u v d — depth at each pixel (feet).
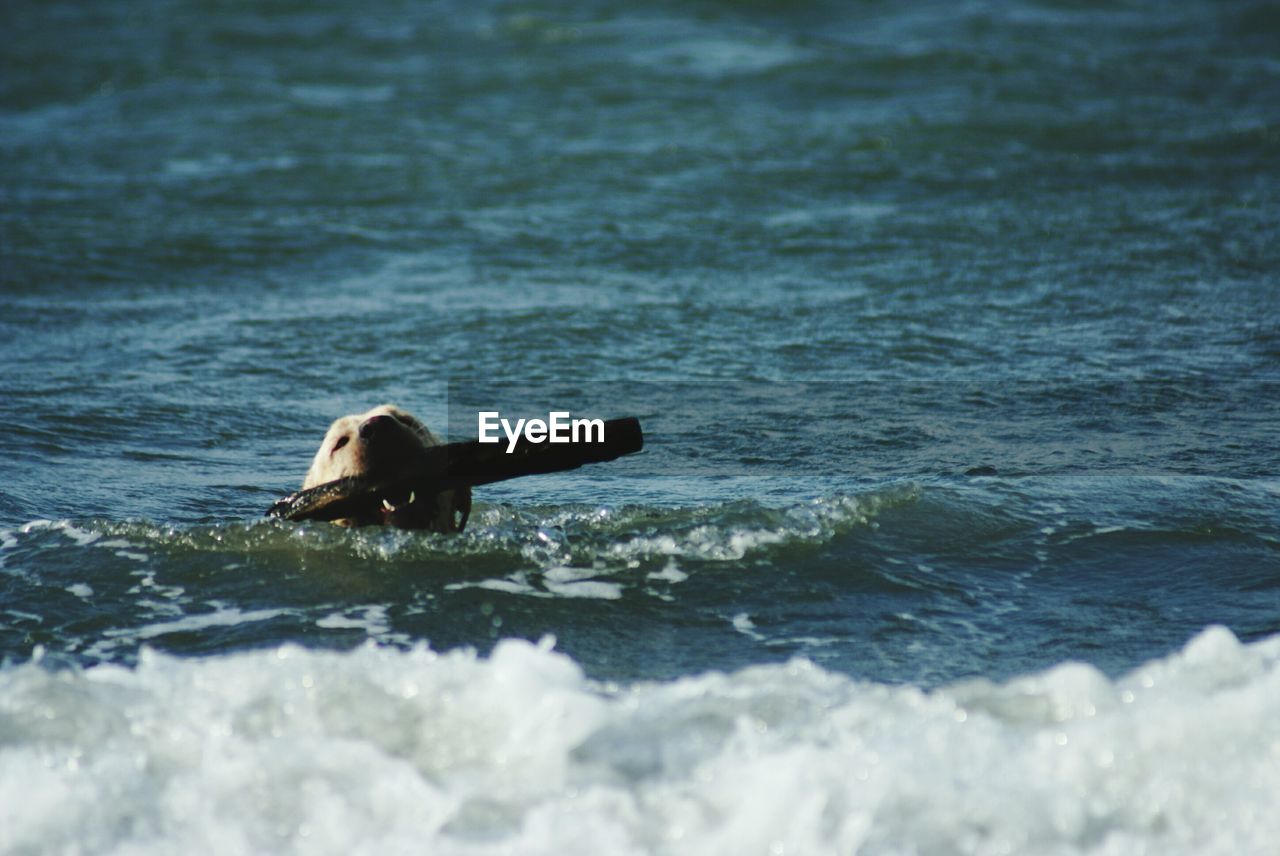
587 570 46.29
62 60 160.35
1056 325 80.07
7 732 31.55
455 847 28.22
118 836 28.66
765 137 126.82
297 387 70.28
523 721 32.32
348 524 48.88
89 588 44.55
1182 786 29.66
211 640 41.09
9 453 59.06
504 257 94.58
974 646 40.45
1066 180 112.16
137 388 69.21
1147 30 174.29
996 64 152.05
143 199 108.37
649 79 151.43
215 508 53.93
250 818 29.17
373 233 100.27
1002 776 30.09
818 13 191.52
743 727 32.32
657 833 28.68
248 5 199.31
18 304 83.20
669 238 98.73
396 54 167.94
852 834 28.14
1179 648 39.93
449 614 42.96
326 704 32.94
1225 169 114.52
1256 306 83.05
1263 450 59.21
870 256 94.12
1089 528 49.73
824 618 42.63
